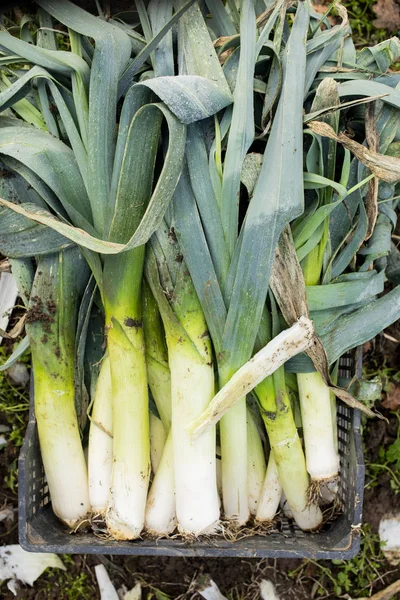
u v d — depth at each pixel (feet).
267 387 3.14
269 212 2.80
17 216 3.10
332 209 3.09
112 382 3.17
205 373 3.05
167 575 4.38
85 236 2.60
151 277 3.07
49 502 3.65
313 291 3.14
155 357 3.34
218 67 2.99
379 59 3.35
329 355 3.21
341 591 4.39
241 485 3.30
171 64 3.08
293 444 3.25
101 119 2.93
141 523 3.19
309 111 3.22
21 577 4.33
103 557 4.39
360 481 3.30
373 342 4.62
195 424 3.02
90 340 3.58
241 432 3.22
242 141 2.91
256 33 3.02
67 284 3.28
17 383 4.51
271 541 3.38
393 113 3.19
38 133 3.05
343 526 3.44
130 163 2.80
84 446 3.63
